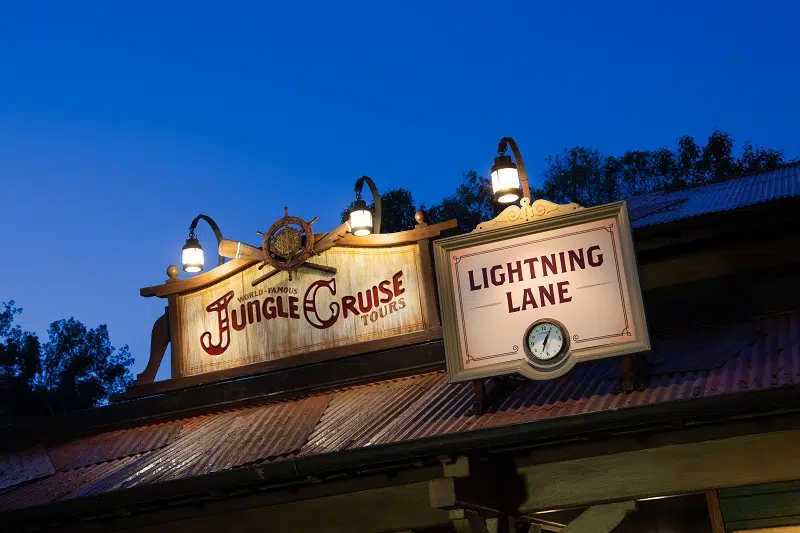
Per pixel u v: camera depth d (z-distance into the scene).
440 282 9.32
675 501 12.39
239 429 10.73
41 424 12.73
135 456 11.02
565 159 26.80
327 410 10.50
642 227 10.42
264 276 11.84
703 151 24.66
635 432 8.03
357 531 9.02
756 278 10.05
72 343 25.80
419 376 10.91
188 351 12.15
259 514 9.56
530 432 7.88
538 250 9.12
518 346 8.91
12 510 9.79
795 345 8.44
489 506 8.38
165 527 10.00
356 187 11.42
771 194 10.94
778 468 7.61
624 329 8.59
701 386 7.91
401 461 8.52
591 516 8.27
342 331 11.30
